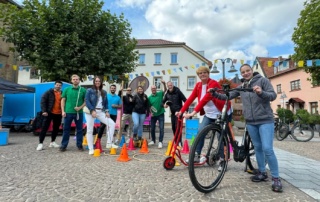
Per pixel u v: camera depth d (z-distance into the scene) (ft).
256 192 10.51
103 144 25.53
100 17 43.04
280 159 19.33
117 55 43.50
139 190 10.47
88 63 40.81
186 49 114.62
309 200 9.66
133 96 24.63
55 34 39.58
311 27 34.96
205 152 10.85
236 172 14.05
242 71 12.20
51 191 10.18
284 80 110.32
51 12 39.73
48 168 14.23
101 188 10.68
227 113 12.03
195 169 10.41
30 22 39.99
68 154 19.02
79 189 10.50
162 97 24.53
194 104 99.14
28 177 12.25
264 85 11.36
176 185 11.26
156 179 12.22
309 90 91.09
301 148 27.45
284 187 11.37
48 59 39.01
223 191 10.57
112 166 15.06
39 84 40.16
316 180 12.72
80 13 40.78
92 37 42.47
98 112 20.18
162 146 24.85
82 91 20.93
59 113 22.48
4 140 24.45
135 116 24.09
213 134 11.25
